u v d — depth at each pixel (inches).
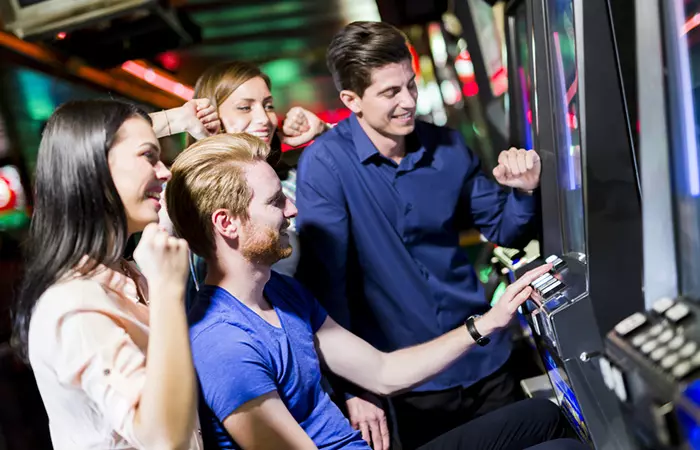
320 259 79.5
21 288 50.7
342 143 80.0
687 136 44.8
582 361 55.4
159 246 46.4
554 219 73.5
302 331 62.2
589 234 55.1
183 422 44.9
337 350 68.4
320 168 79.6
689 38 44.5
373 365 69.2
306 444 55.1
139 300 55.4
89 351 46.4
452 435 71.1
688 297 43.8
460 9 125.2
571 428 79.1
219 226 57.1
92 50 117.9
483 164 146.9
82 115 50.1
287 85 204.1
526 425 69.7
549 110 72.1
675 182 44.8
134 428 44.8
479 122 150.4
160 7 109.2
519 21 95.3
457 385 83.2
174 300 46.7
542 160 73.1
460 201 84.0
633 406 44.5
